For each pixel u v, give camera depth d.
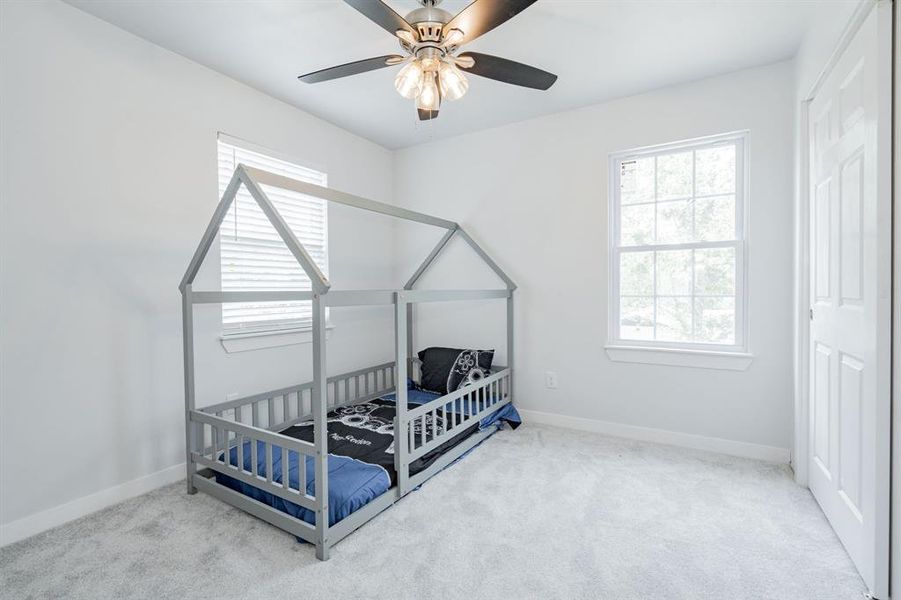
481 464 2.54
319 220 3.25
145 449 2.24
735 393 2.64
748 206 2.57
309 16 2.02
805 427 2.22
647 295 2.96
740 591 1.49
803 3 1.93
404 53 2.32
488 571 1.60
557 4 1.93
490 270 3.48
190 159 2.42
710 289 2.75
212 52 2.34
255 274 2.80
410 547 1.75
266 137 2.82
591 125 3.04
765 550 1.71
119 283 2.14
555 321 3.22
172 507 2.08
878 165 1.39
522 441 2.91
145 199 2.23
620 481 2.31
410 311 3.85
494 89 2.77
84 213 2.01
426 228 3.79
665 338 2.90
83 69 2.00
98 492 2.06
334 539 1.74
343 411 3.03
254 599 1.47
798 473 2.25
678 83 2.72
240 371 2.67
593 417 3.10
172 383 2.35
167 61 2.31
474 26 1.50
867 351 1.48
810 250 2.13
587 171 3.06
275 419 2.79
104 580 1.56
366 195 3.65
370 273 3.69
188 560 1.67
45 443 1.90
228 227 2.63
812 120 2.09
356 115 3.16
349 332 3.45
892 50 1.36
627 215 3.02
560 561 1.66
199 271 2.47
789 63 2.44
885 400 1.40
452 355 3.36
